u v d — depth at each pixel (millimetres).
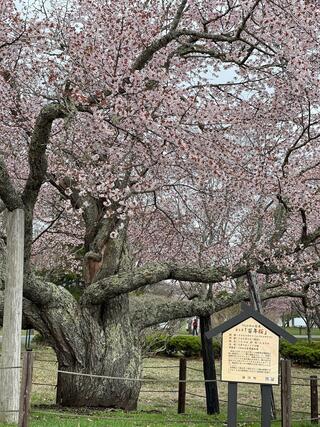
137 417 9188
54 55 9766
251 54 9602
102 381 10000
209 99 9516
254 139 11914
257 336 5879
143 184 9883
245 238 14375
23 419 6191
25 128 10930
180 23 10445
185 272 10398
